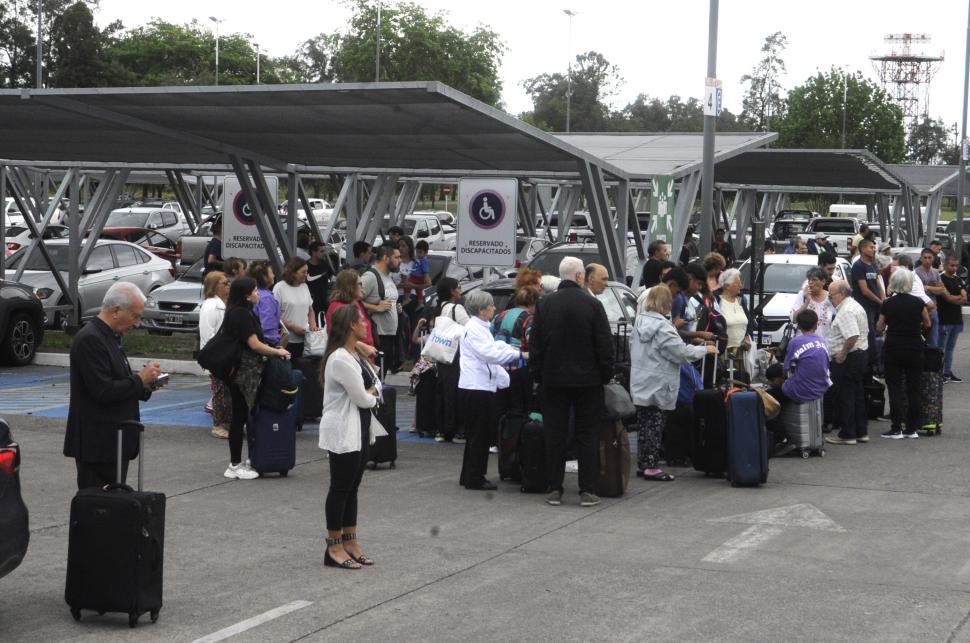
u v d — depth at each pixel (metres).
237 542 8.48
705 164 17.72
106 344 7.33
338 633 6.39
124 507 6.46
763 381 13.33
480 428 10.44
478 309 10.44
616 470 10.13
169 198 83.50
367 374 7.81
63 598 7.07
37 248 23.78
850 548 8.37
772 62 114.69
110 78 88.00
